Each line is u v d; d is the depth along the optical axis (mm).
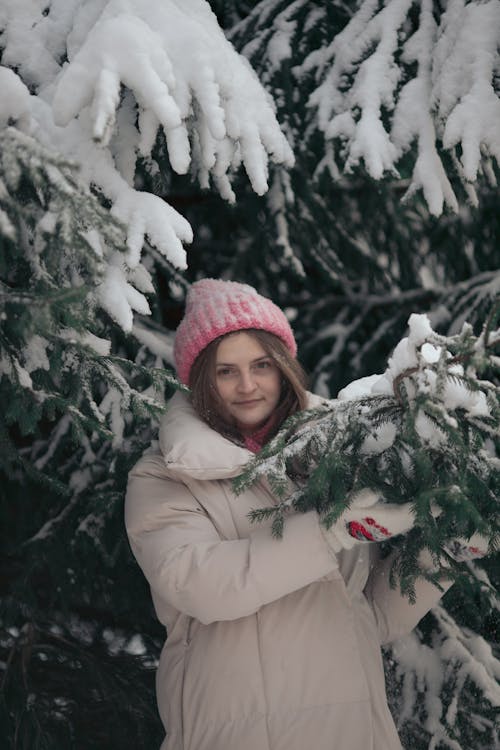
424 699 2562
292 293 3641
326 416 1810
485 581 2408
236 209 3404
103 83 1829
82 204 1620
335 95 2643
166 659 1996
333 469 1715
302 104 2768
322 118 2615
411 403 1684
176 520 1941
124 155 2078
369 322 3600
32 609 2801
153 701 2896
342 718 1858
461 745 2537
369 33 2652
